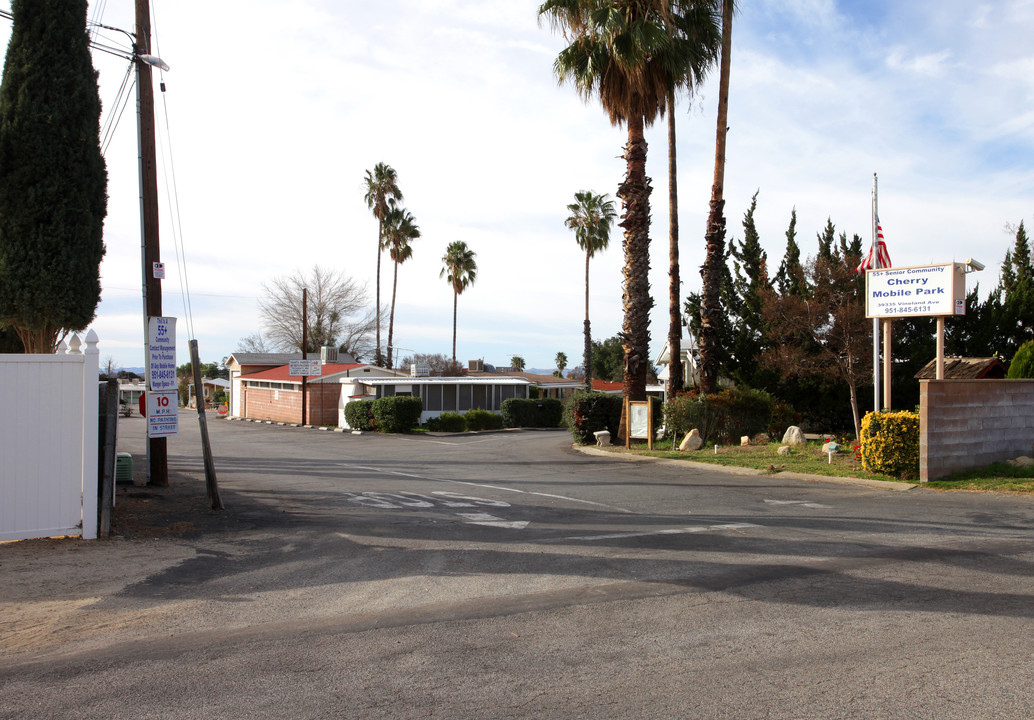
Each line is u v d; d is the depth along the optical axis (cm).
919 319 2459
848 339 2228
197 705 431
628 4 2202
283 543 920
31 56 1000
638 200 2334
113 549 853
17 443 855
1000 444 1450
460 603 644
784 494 1309
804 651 512
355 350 7238
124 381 7381
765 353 2466
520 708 425
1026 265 2633
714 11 2316
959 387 1393
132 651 528
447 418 3938
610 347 8462
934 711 414
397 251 6425
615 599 649
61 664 502
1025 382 1487
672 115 2467
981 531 933
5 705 433
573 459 2167
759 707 422
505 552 852
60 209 1009
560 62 2333
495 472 1839
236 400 6094
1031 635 538
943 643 523
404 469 1941
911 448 1410
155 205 1375
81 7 1037
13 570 751
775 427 2312
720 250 2308
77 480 890
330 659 506
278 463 2120
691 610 612
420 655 512
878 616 588
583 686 455
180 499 1262
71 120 1021
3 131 988
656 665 489
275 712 421
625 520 1070
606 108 2353
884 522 1007
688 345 3177
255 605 646
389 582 722
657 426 2394
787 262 2689
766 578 712
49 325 1041
